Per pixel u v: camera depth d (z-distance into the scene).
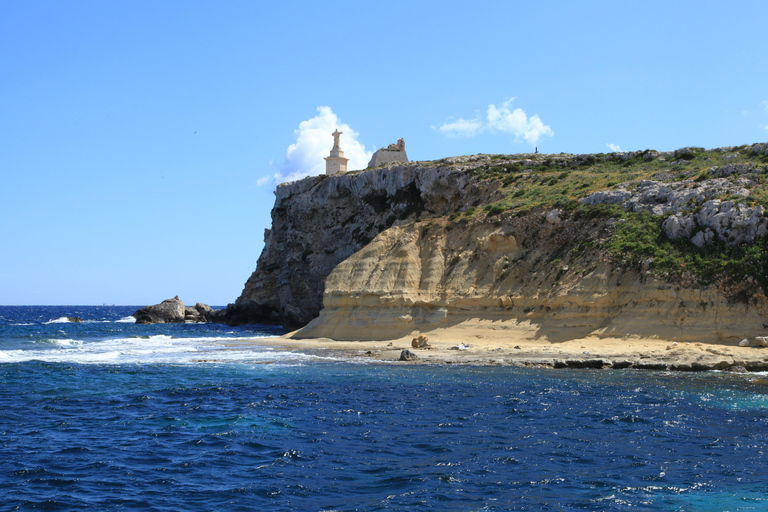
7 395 31.98
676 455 21.34
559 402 29.80
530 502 17.09
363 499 17.38
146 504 17.06
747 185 50.28
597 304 47.41
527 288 53.47
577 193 60.00
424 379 36.56
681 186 53.09
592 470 19.83
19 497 17.53
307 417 27.14
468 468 20.03
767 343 40.25
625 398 30.55
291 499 17.42
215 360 45.78
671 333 43.59
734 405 28.80
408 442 23.11
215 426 25.62
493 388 33.50
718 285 43.88
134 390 33.56
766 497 17.41
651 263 47.16
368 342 56.69
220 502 17.20
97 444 22.95
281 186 104.25
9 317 169.62
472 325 53.75
